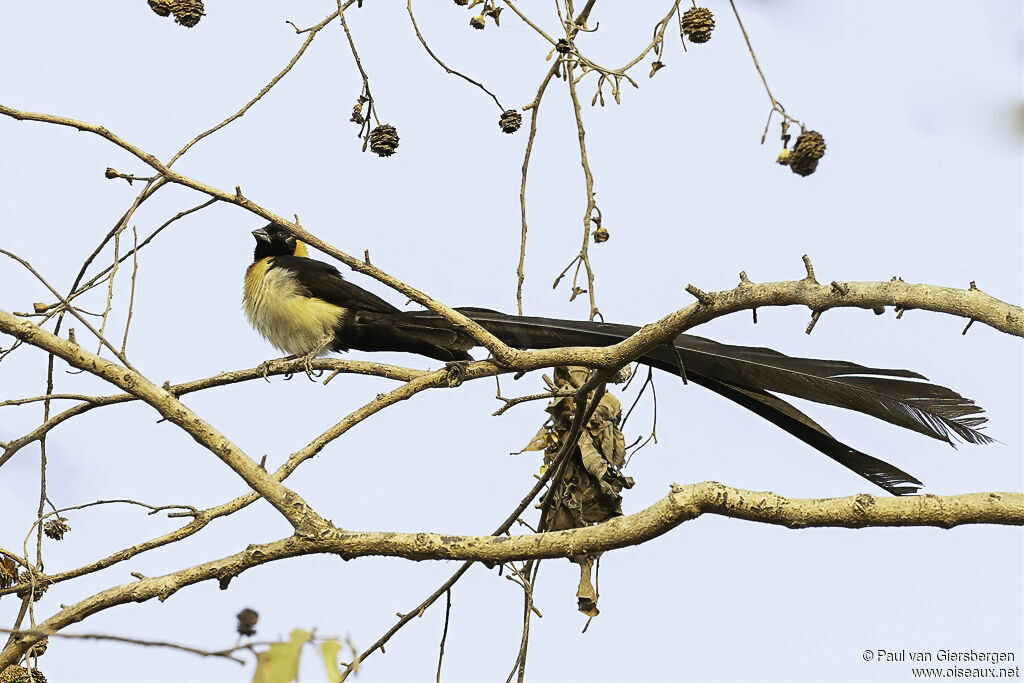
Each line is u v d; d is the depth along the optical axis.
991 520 6.36
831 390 7.20
